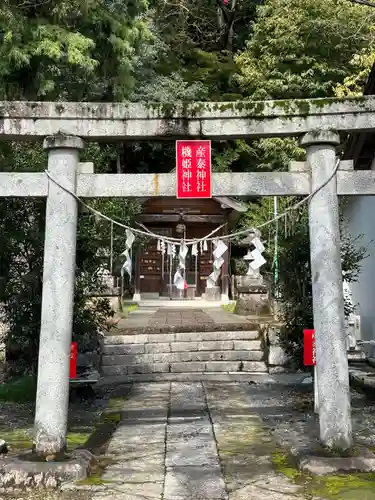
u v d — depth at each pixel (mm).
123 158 24844
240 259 24656
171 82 21406
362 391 9000
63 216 5406
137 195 5566
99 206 8539
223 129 5574
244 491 4672
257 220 20156
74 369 5875
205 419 7453
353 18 19875
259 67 22703
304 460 5184
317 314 5383
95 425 7312
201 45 27281
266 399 8719
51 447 5164
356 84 18766
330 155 5508
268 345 10945
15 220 8133
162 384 10008
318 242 5430
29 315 8102
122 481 4949
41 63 11008
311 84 21062
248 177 5586
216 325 12250
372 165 9242
